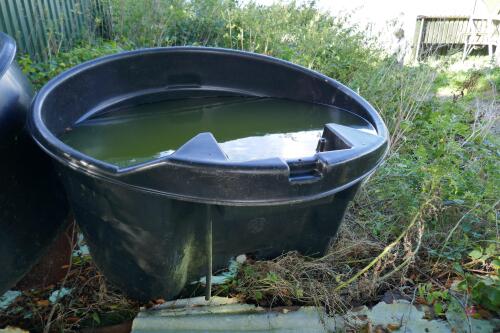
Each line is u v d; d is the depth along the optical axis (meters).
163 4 4.37
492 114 3.02
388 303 1.65
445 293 1.65
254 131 1.98
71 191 1.37
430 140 2.72
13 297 1.59
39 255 1.47
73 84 1.85
